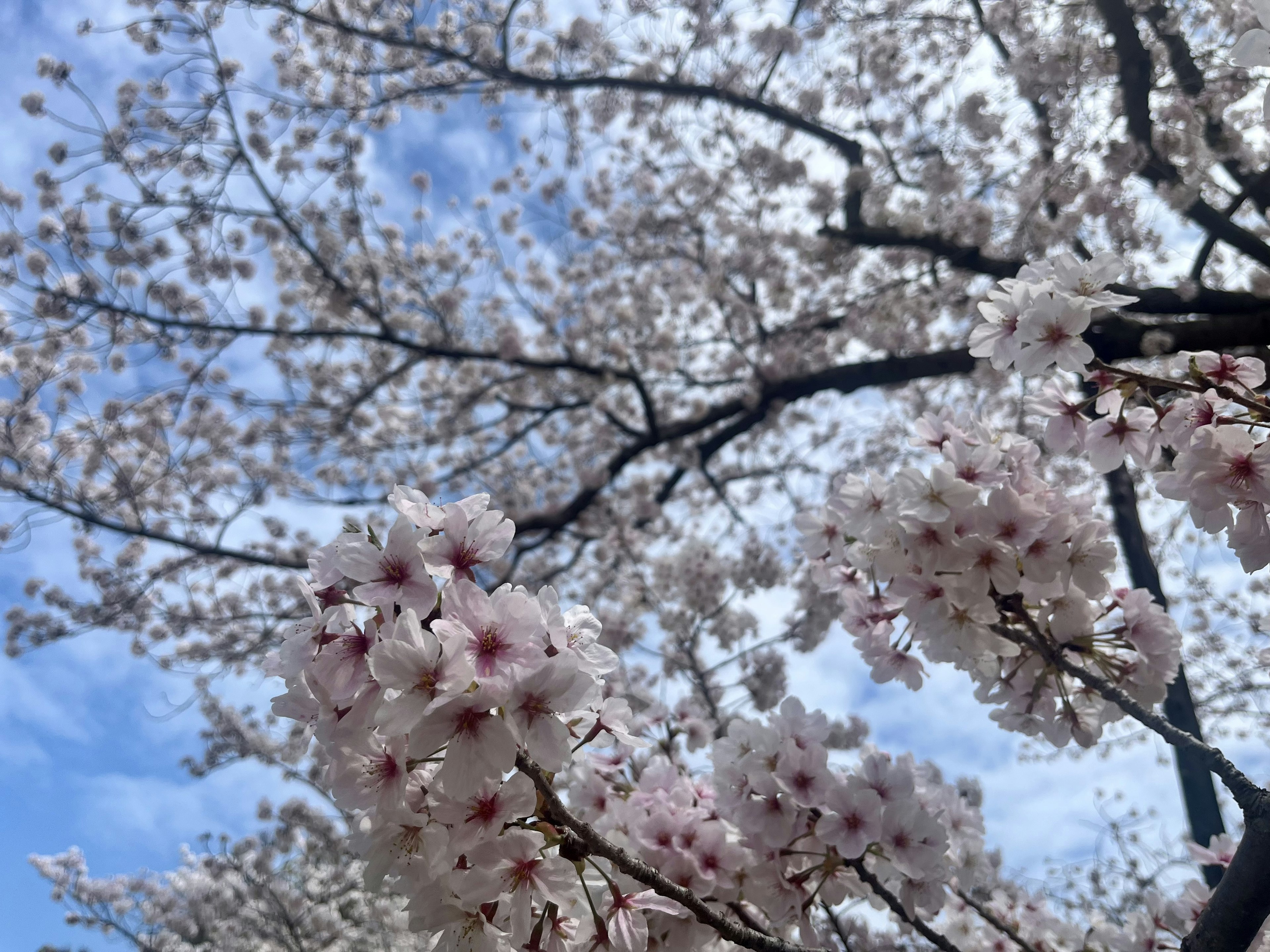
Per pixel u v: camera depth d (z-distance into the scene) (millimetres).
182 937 6801
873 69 6836
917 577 2193
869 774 2346
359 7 7344
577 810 2504
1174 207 4812
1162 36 4977
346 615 1456
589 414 9445
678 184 8609
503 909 1433
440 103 7832
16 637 7254
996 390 7184
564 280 9484
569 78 7609
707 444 8086
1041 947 3178
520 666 1347
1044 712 2330
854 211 7023
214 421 8023
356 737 1401
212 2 6883
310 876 6480
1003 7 5180
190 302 7312
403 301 8188
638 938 1545
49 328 7113
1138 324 5305
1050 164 5340
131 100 6891
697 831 2150
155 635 7738
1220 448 1773
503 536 1487
